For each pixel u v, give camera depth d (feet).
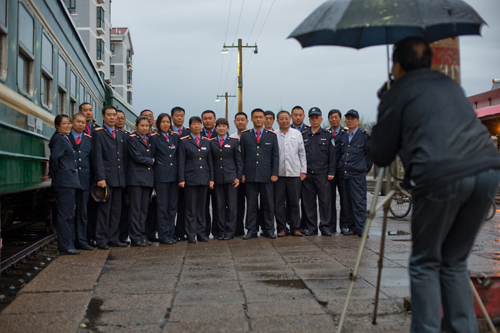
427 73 8.18
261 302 11.91
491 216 31.37
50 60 20.38
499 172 7.70
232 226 22.77
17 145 15.31
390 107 8.17
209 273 15.19
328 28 8.05
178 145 22.06
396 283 13.65
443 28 9.86
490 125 42.32
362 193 23.00
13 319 10.73
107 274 15.12
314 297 12.34
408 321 10.43
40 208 24.29
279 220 23.39
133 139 20.75
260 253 18.70
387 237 22.74
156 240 22.75
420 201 7.73
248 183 22.86
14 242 22.80
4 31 14.23
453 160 7.32
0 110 13.61
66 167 18.42
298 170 23.15
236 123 24.52
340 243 20.85
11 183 14.62
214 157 22.70
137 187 20.86
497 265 16.60
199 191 21.98
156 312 11.21
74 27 25.80
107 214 20.17
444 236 7.88
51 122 20.44
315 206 23.81
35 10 17.92
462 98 7.88
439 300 8.03
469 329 8.14
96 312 11.28
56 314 11.08
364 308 11.33
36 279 14.35
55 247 21.93
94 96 34.63
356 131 23.22
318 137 23.52
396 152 8.54
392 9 8.05
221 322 10.48
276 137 22.99
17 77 15.71
